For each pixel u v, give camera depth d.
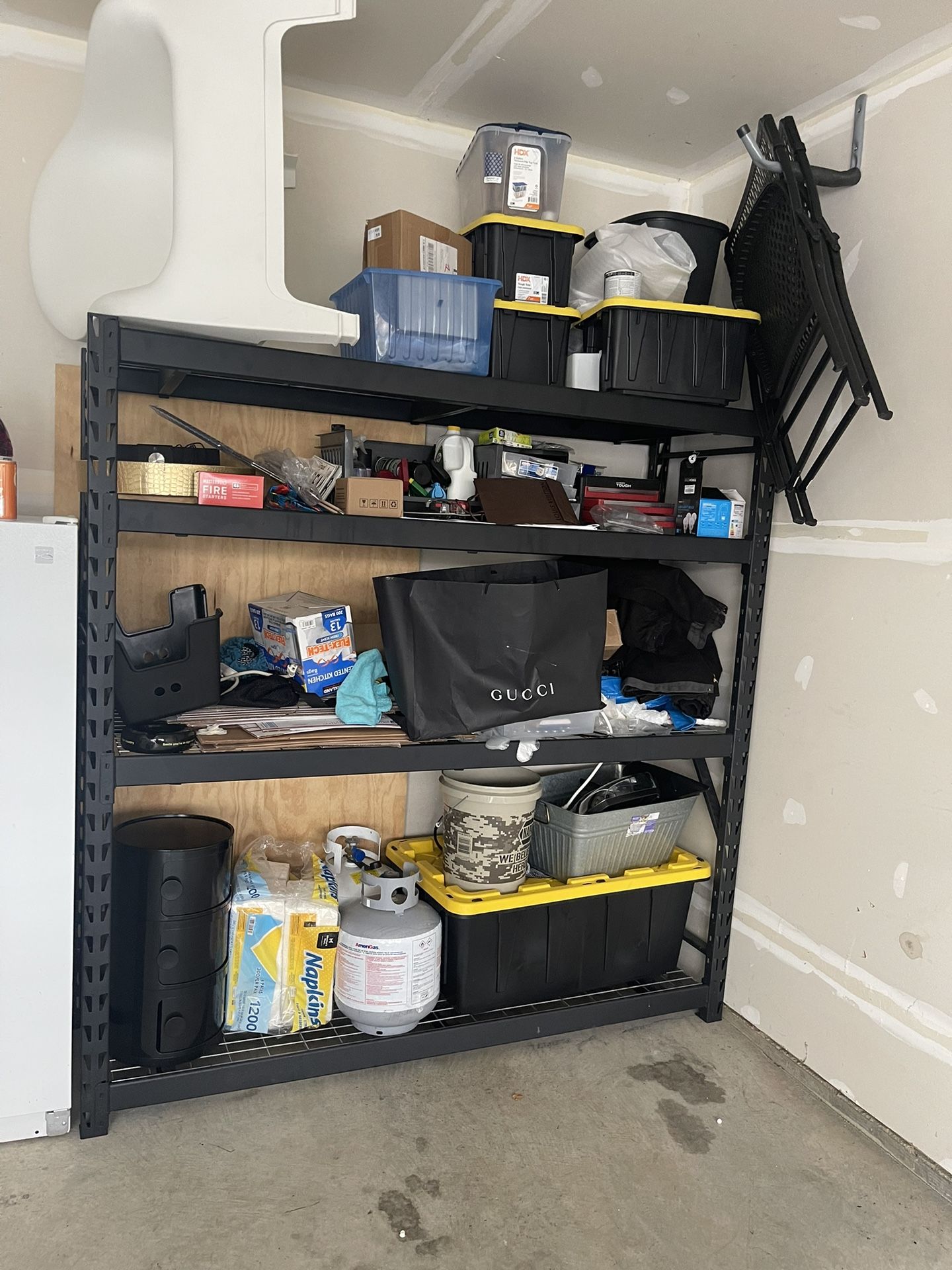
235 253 1.60
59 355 2.01
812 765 2.13
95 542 1.61
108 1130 1.80
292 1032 2.02
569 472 2.31
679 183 2.59
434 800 2.51
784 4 1.67
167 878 1.77
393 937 1.99
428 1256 1.54
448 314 1.85
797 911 2.16
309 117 2.17
